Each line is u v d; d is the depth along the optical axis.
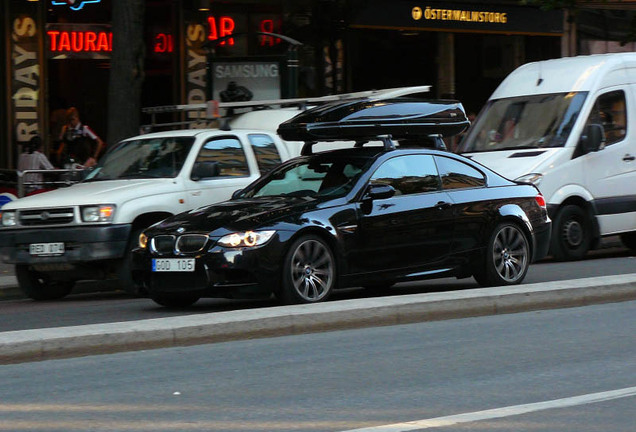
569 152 29.02
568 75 30.41
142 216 23.05
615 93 30.20
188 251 19.08
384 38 45.72
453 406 12.18
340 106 21.58
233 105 28.86
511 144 29.97
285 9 41.72
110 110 29.72
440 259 20.97
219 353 15.73
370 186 20.16
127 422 11.56
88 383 13.73
